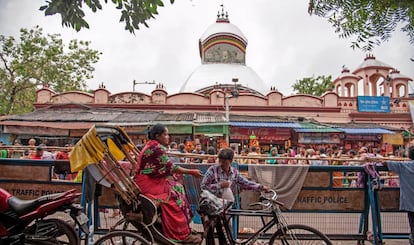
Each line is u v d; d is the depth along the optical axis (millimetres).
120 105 19453
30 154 9539
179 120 16438
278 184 5082
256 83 28078
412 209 4758
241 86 25484
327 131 16797
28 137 16062
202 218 3971
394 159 6270
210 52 30469
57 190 5148
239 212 4059
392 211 5211
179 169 3941
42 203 3572
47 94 19375
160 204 3801
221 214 3965
